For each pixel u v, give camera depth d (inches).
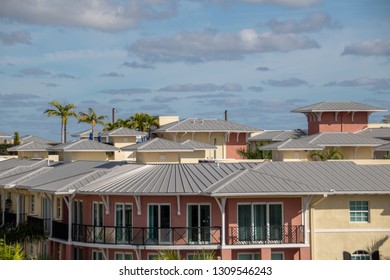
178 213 2239.2
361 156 4596.5
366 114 5329.7
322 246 2290.8
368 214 2321.6
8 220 3026.6
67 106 5861.2
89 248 2377.0
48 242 2605.8
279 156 3366.1
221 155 5315.0
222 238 2215.8
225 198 2199.8
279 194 2194.9
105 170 2536.9
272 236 2253.9
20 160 3627.0
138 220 2267.5
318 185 2282.2
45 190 2481.5
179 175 2346.2
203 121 5349.4
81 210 2456.9
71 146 3314.5
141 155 2962.6
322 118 5300.2
